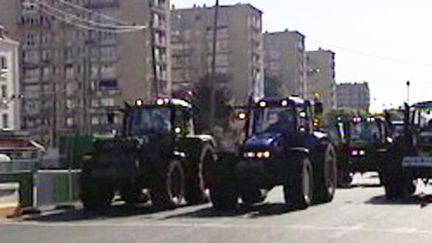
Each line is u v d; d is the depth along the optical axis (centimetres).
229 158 2059
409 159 2359
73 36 10656
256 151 2019
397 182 2375
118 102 10375
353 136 3347
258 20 11531
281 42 12850
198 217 1864
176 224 1698
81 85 10575
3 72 7688
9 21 10869
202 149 2328
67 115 10638
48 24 10738
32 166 3728
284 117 2159
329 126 3391
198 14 11231
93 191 2150
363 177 4084
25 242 1428
